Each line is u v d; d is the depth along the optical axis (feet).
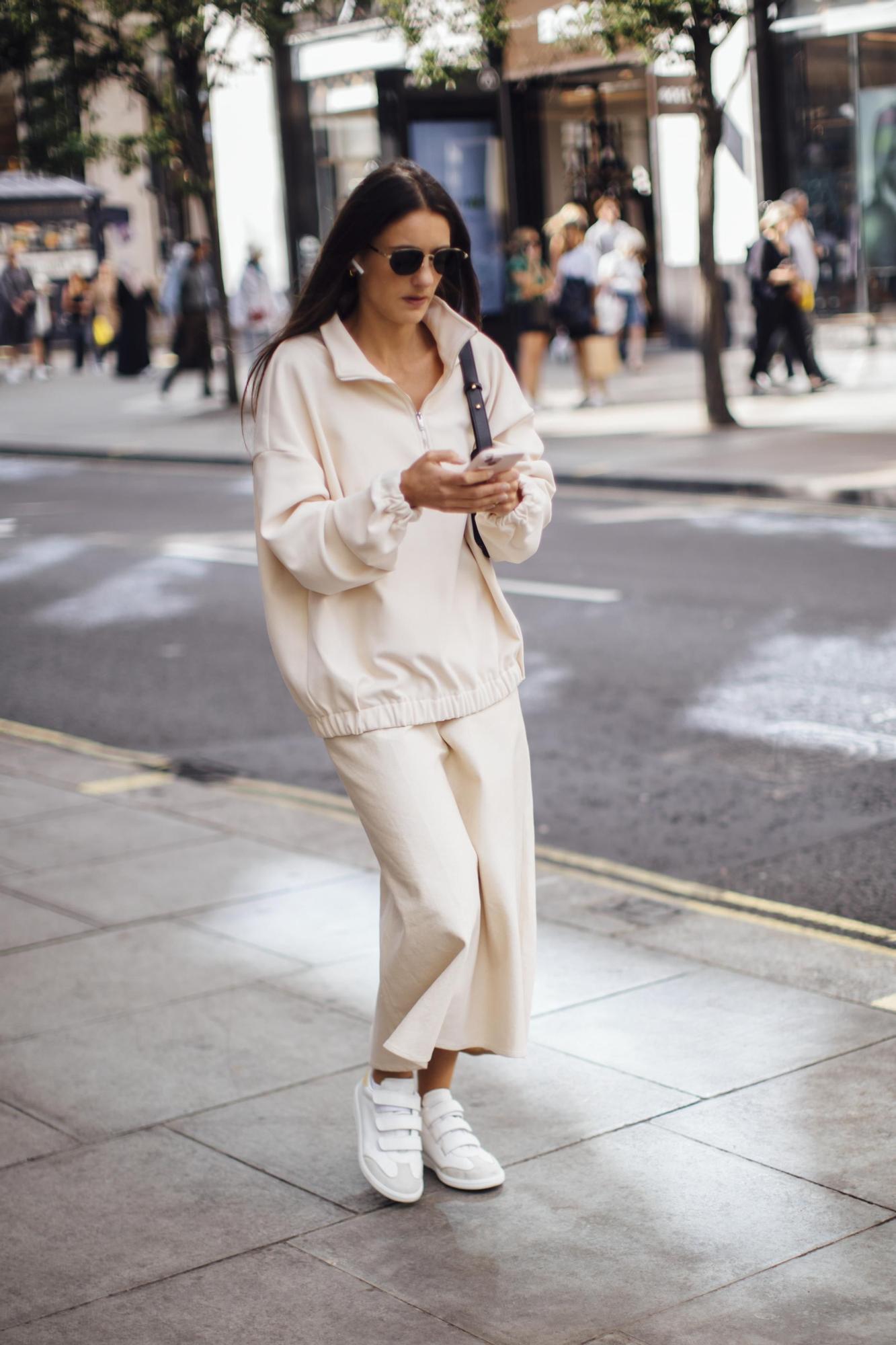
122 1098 12.50
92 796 21.29
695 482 44.39
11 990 14.71
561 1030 13.48
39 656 30.22
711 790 20.89
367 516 9.41
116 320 92.53
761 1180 10.92
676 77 71.36
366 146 79.92
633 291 75.92
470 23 56.08
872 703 24.17
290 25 64.54
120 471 56.90
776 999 14.01
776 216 63.36
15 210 99.91
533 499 10.17
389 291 9.87
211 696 26.89
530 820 10.83
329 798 21.21
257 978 14.82
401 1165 10.79
